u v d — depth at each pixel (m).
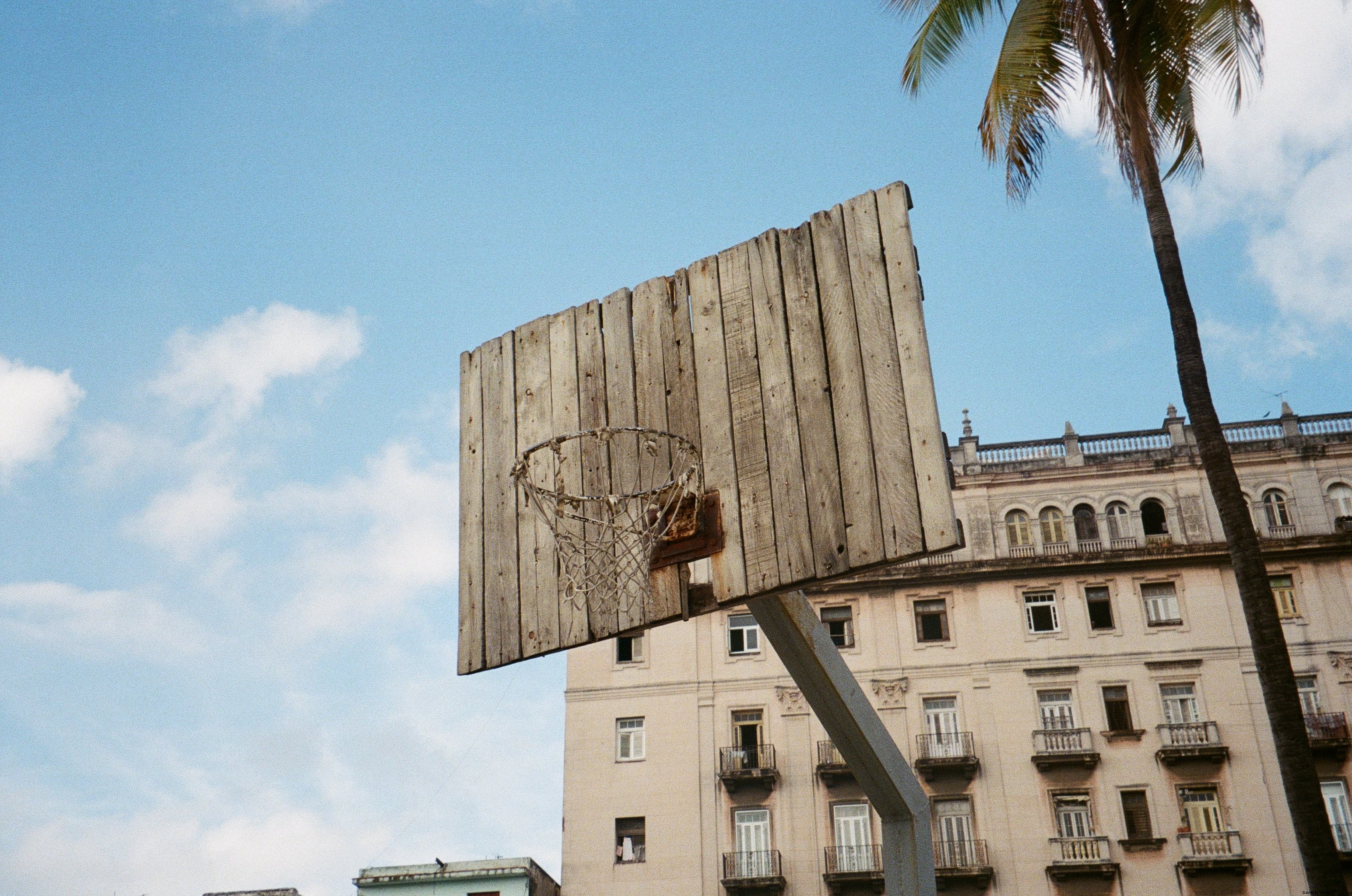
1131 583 34.62
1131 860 31.38
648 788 33.97
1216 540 34.81
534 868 35.81
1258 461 35.78
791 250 8.41
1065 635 34.28
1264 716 32.47
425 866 35.47
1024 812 32.25
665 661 35.59
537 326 9.77
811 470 7.77
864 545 7.36
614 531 8.60
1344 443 35.53
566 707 35.44
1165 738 32.50
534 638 8.77
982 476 36.78
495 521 9.37
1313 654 32.94
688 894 32.47
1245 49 15.80
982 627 34.69
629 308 9.18
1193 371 15.52
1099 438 36.94
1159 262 16.09
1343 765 31.70
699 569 8.13
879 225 8.00
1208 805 31.86
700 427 8.44
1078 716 33.38
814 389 7.93
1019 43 16.23
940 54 17.03
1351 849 30.81
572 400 9.24
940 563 35.56
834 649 9.39
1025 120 16.45
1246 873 30.78
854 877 31.70
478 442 9.77
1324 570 33.91
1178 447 36.00
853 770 9.70
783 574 7.69
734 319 8.52
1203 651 33.44
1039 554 35.59
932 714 33.97
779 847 32.75
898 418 7.46
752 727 34.50
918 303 7.62
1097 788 32.34
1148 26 15.93
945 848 32.12
